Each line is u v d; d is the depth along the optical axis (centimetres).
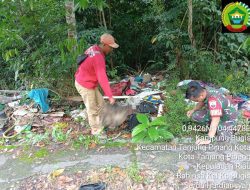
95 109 396
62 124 433
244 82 518
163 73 617
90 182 310
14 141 407
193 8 538
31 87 510
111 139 393
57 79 512
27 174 331
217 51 584
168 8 588
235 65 552
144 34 736
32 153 372
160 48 675
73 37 476
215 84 523
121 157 352
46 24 474
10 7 432
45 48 478
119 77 612
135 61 754
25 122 442
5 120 457
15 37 437
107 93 364
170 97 457
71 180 315
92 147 377
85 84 379
